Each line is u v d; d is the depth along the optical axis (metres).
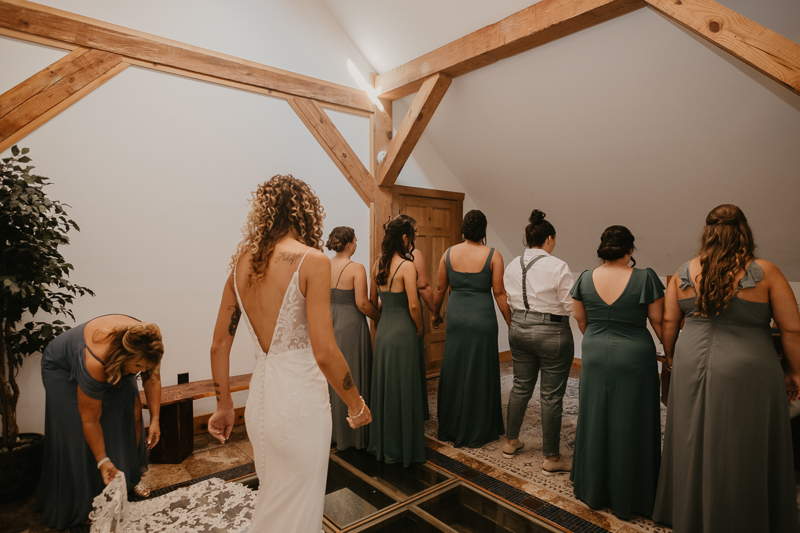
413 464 2.95
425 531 2.22
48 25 2.99
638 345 2.26
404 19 3.87
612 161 3.96
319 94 4.24
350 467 2.91
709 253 1.95
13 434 2.56
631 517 2.33
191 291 3.57
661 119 3.40
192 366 3.57
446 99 4.48
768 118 2.96
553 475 2.80
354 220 4.57
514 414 3.00
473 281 3.13
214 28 3.69
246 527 2.21
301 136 4.17
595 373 2.35
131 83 3.30
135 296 3.33
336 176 4.41
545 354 2.74
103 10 3.20
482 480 2.74
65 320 3.06
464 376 3.21
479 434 3.18
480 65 3.74
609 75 3.33
